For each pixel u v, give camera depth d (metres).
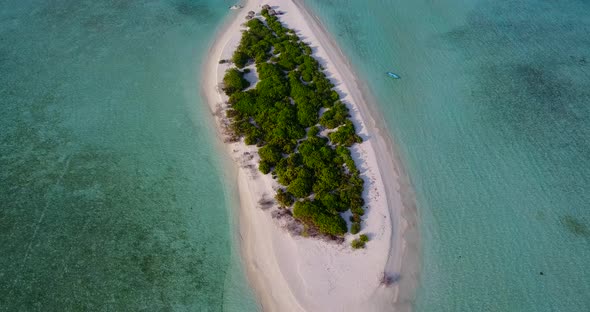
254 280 32.38
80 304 30.67
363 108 47.25
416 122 46.22
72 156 40.72
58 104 46.22
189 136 43.06
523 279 33.47
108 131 43.41
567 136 45.31
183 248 34.22
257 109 45.12
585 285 33.22
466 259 34.56
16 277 31.88
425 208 38.03
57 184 38.19
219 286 32.09
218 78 49.50
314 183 38.12
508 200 39.00
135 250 33.88
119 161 40.50
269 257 33.44
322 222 34.72
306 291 31.47
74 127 43.69
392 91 49.97
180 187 38.50
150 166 40.16
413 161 42.03
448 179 40.56
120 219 35.88
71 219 35.66
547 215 37.97
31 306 30.41
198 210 36.84
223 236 35.09
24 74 49.88
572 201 39.12
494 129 45.81
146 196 37.69
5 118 44.28
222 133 43.28
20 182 38.19
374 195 38.22
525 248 35.50
